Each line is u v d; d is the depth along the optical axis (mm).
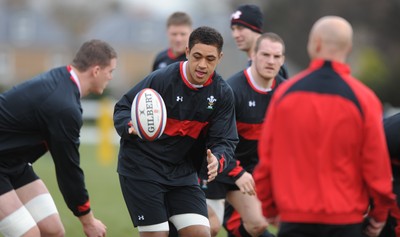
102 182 55688
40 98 21797
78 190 22672
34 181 23844
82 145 95250
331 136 17781
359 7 173500
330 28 18156
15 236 22406
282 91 18281
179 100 23062
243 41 30828
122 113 23406
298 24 182000
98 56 22422
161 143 23359
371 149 17750
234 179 26359
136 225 23359
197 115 23219
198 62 22125
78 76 22516
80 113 22109
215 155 22734
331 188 17812
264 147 18438
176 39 34000
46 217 23609
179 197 23578
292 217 17938
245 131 28047
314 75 18156
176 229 24188
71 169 22297
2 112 22078
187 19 34031
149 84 23406
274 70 27188
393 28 172000
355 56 175875
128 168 23469
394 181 21484
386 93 122125
